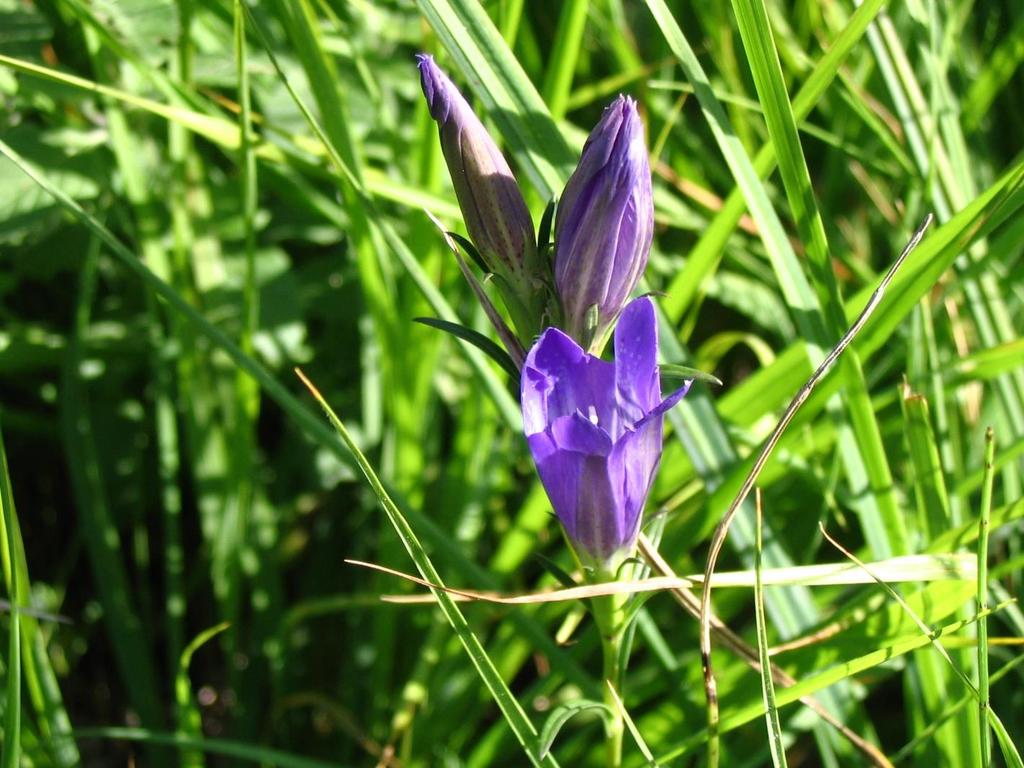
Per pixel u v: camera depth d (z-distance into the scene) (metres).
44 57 0.28
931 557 0.19
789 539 0.28
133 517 0.32
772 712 0.16
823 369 0.16
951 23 0.29
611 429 0.15
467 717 0.28
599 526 0.15
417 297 0.27
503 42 0.21
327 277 0.31
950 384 0.25
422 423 0.28
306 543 0.32
